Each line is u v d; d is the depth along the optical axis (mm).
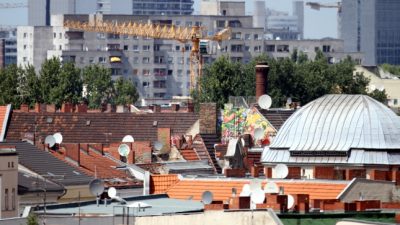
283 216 179875
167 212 180000
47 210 183500
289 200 185875
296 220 180250
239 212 172500
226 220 172625
